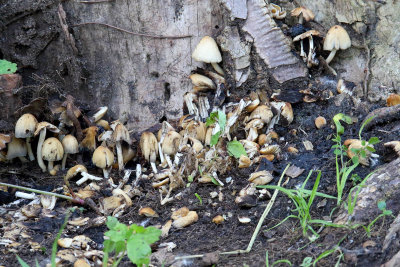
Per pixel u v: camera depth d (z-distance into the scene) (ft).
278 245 3.43
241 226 3.55
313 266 3.30
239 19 3.86
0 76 3.80
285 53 3.90
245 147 3.76
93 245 3.53
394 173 3.51
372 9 3.88
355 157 3.58
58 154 3.77
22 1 3.91
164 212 3.64
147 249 3.22
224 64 3.90
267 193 3.61
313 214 3.52
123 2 3.90
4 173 3.80
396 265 3.23
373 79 3.90
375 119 3.78
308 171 3.68
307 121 3.88
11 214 3.64
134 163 3.89
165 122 3.86
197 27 3.90
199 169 3.72
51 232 3.58
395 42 3.88
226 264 3.38
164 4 3.89
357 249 3.31
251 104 3.84
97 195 3.71
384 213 3.37
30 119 3.77
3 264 3.44
